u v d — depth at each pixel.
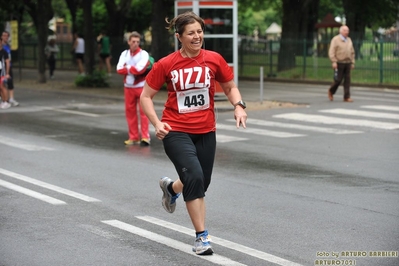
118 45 102.44
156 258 15.92
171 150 16.28
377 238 17.52
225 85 16.83
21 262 15.73
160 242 17.27
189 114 16.38
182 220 19.56
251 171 27.03
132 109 34.28
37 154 31.41
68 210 20.73
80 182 25.03
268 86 75.31
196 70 16.28
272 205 21.28
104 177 25.98
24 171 27.23
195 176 15.98
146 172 27.03
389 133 37.00
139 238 17.64
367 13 104.06
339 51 52.41
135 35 33.16
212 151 16.64
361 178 25.52
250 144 33.91
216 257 15.95
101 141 35.59
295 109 48.66
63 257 16.08
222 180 25.28
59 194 23.00
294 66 84.75
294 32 97.62
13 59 117.62
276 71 86.75
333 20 114.56
